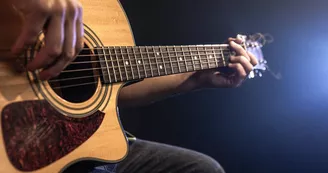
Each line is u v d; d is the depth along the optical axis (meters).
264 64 1.41
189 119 1.79
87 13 0.97
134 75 0.98
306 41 1.84
